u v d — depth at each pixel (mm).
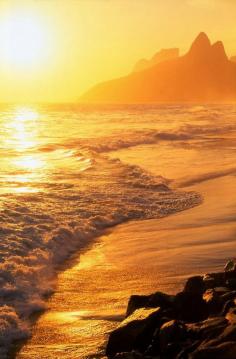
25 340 6961
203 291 6883
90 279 9680
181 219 14656
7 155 29172
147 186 19500
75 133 45250
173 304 6363
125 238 12828
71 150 31812
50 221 13547
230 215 14789
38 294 8758
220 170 23969
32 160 27094
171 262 10523
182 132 45344
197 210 15766
